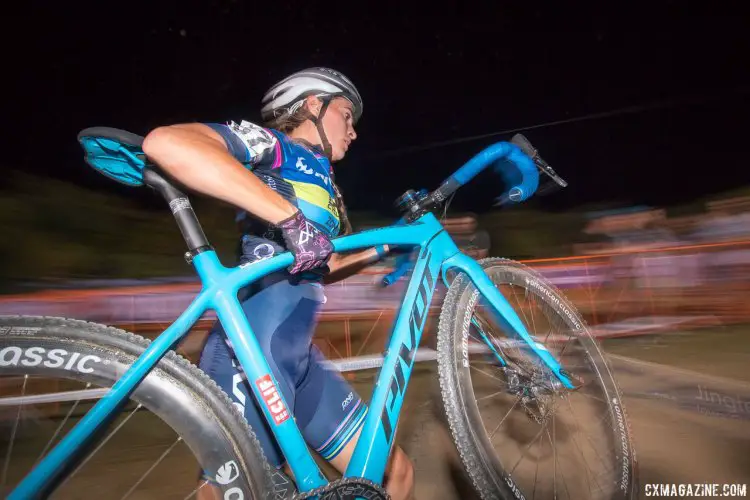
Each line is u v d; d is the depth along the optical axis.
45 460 1.23
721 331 6.01
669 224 7.02
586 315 6.84
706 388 3.28
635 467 1.99
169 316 4.40
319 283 1.66
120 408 1.28
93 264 4.87
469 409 1.66
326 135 1.74
